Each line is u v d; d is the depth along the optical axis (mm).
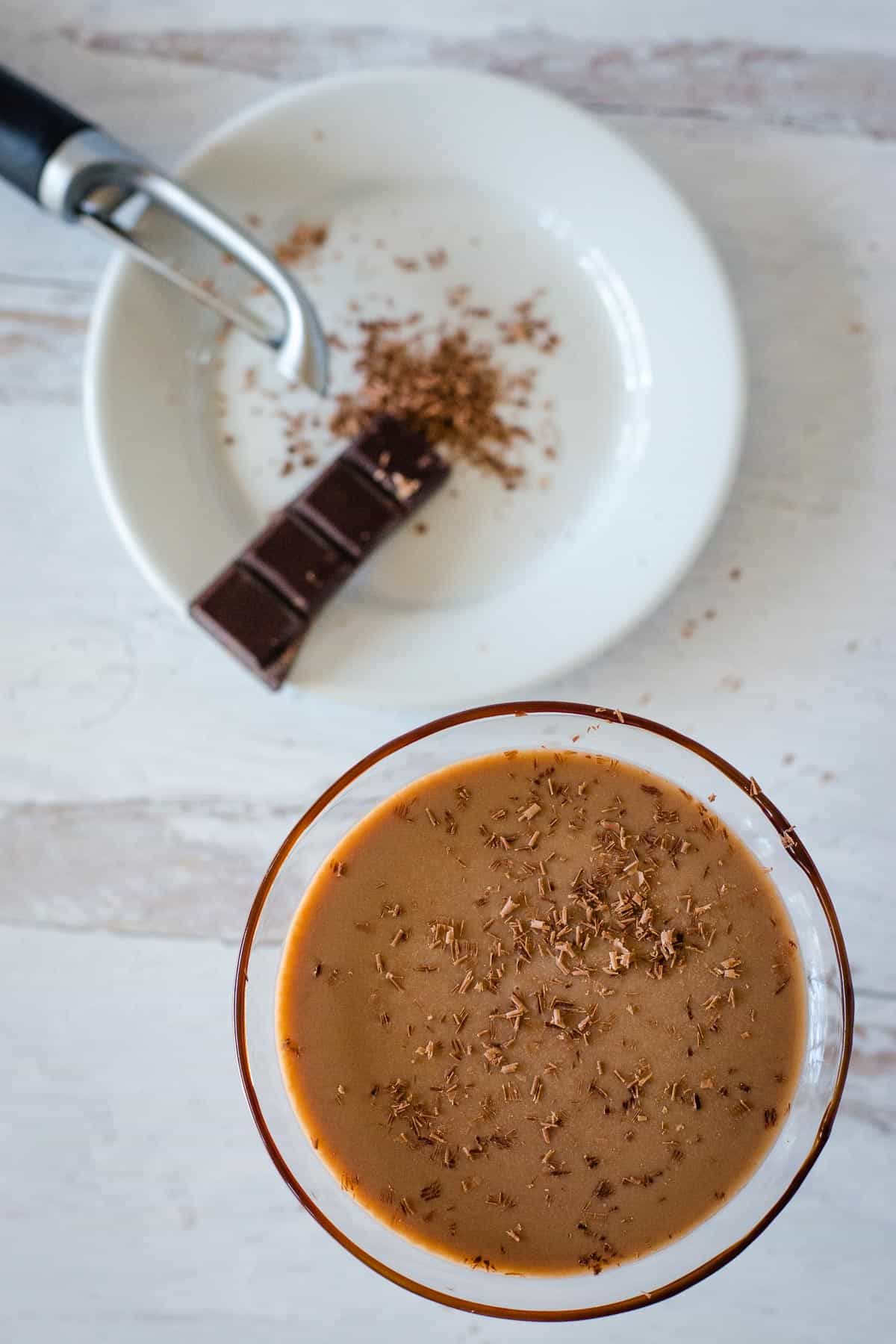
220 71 463
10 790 450
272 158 449
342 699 435
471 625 443
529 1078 392
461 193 459
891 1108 443
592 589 443
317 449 455
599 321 459
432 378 456
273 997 395
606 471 455
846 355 460
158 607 454
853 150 463
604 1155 391
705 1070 393
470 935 394
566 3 464
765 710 453
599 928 394
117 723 451
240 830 449
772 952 397
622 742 400
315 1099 392
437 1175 391
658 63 464
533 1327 441
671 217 445
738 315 445
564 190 454
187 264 454
